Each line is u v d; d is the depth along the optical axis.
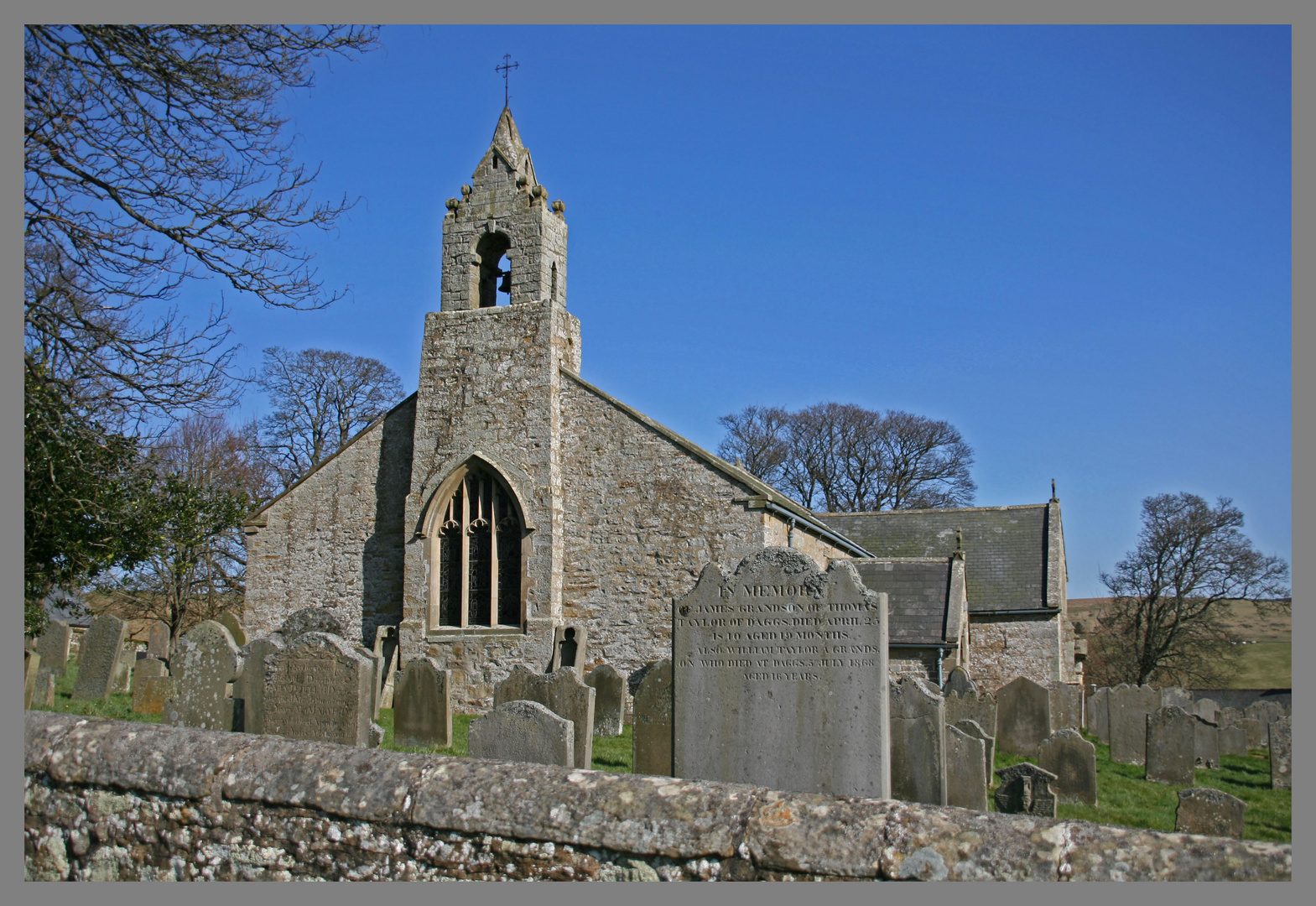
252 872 6.41
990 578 35.41
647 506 22.50
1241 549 44.44
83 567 15.38
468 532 23.48
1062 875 4.81
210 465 39.00
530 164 25.39
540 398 23.16
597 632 22.39
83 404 12.16
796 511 24.86
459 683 22.55
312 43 12.42
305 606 25.31
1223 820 10.96
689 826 5.51
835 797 5.55
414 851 6.04
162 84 11.77
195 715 13.77
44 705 17.70
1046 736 20.36
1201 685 47.34
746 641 10.42
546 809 5.82
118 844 6.83
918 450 54.50
